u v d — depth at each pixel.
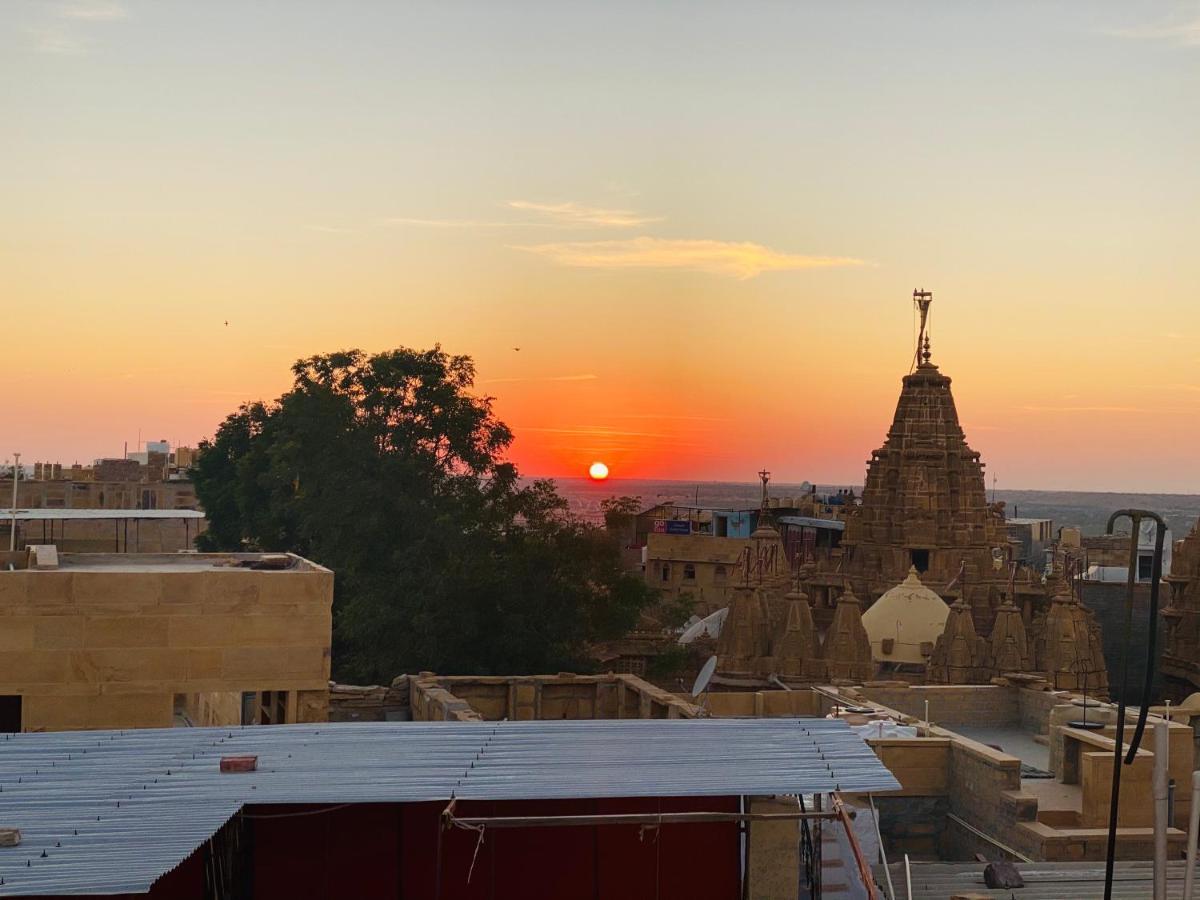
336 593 70.12
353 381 77.00
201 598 29.23
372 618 61.03
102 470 149.38
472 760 17.69
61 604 28.66
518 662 60.50
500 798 16.09
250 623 29.45
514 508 67.19
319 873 18.75
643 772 17.14
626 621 67.06
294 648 29.67
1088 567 114.25
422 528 67.50
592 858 19.09
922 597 81.19
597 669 63.84
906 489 97.56
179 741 18.80
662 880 19.11
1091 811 33.31
